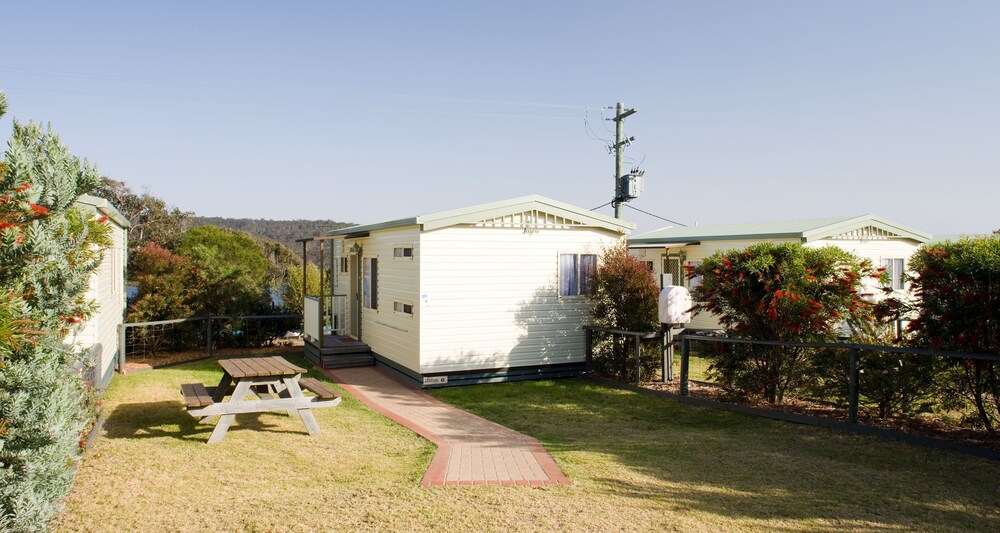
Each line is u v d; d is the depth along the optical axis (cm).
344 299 1605
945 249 756
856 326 912
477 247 1191
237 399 756
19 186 416
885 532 474
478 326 1194
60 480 440
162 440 746
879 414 829
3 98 409
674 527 482
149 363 1367
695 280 1941
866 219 1775
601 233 1299
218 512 512
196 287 1574
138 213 2712
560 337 1264
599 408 987
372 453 712
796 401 939
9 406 411
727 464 664
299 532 472
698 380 1161
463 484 590
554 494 561
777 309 896
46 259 444
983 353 698
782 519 501
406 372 1216
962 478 606
